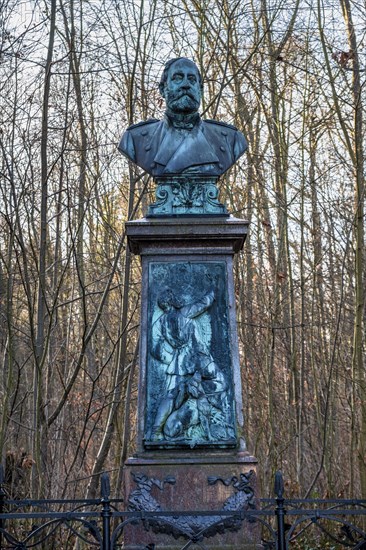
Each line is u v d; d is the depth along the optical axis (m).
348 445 15.43
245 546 5.69
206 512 5.18
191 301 6.23
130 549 5.66
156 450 5.95
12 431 11.99
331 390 13.77
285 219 13.52
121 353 10.48
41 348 10.02
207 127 6.66
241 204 14.26
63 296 14.62
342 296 11.96
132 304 14.83
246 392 14.16
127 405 10.39
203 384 6.09
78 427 13.55
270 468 12.41
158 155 6.48
